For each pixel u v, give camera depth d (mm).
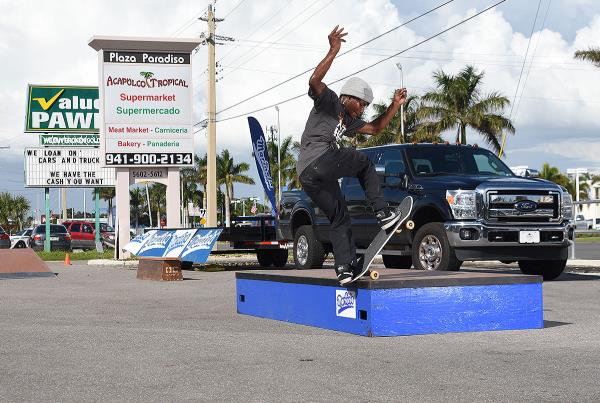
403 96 7344
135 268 22609
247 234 19953
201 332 7930
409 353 6492
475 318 7777
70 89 38312
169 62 26516
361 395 4922
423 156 13875
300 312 8539
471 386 5160
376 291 7371
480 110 54000
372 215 13961
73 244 48719
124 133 26281
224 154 88375
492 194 12695
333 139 7105
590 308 9812
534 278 8023
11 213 125250
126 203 26516
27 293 13188
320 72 6941
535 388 5082
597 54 41906
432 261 13039
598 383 5227
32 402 4832
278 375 5598
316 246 15758
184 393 5031
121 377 5586
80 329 8266
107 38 25875
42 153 38844
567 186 93750
